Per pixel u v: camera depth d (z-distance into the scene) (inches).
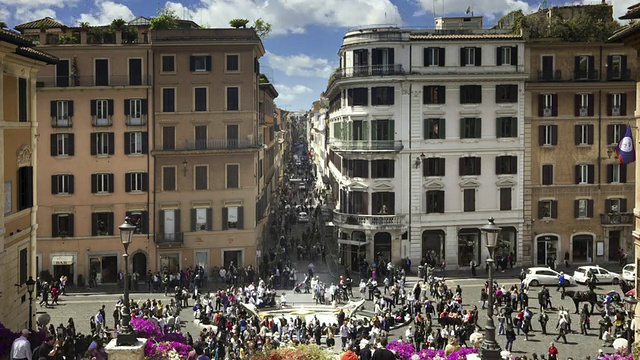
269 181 3344.0
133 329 916.6
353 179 2546.8
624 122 2576.3
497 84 2516.0
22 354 844.6
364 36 2500.0
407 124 2497.5
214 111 2383.1
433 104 2502.5
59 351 944.9
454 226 2534.5
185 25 2699.3
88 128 2335.1
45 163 2321.6
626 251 2608.3
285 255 2699.3
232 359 1373.0
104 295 2188.7
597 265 2576.3
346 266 2559.1
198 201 2395.4
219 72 2378.2
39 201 2319.1
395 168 2509.8
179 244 2378.2
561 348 1584.6
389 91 2488.9
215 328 1695.4
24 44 1230.3
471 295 2148.1
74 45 2306.8
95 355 920.3
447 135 2513.5
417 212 2518.5
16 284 1318.9
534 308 1985.7
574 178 2576.3
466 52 2498.8
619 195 2598.4
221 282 2377.0
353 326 1581.0
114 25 2357.3
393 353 902.4
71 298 2143.2
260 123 2787.9
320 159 5457.7
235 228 2422.5
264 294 1998.0
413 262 2532.0
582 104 2556.6
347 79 2514.8
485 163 2539.4
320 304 2054.6
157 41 2336.4
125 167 2358.5
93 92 2329.0
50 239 2333.9
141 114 2356.1
